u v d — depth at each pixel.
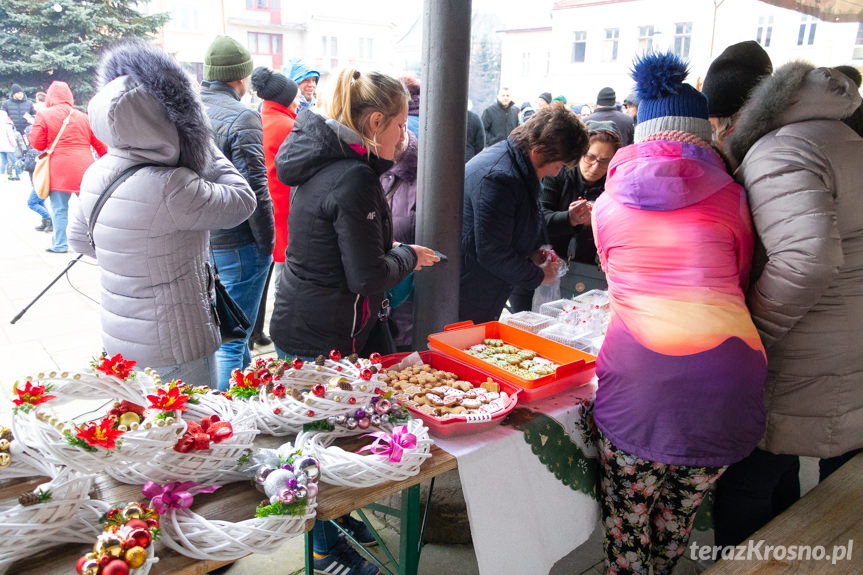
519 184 2.20
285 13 21.64
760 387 1.47
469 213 2.28
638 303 1.49
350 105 1.63
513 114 6.73
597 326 2.24
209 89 2.89
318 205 1.68
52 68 14.71
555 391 1.78
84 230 1.85
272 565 2.06
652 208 1.47
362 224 1.64
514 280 2.31
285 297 1.83
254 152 2.77
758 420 1.49
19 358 3.62
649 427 1.47
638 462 1.54
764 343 1.60
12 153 11.14
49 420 0.97
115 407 1.17
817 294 1.46
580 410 1.72
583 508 1.74
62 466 1.05
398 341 2.60
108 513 1.00
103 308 1.73
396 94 1.66
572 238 3.05
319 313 1.78
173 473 1.10
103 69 1.62
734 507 1.88
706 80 2.06
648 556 1.68
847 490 1.90
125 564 0.89
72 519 0.99
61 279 5.27
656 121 1.54
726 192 1.49
